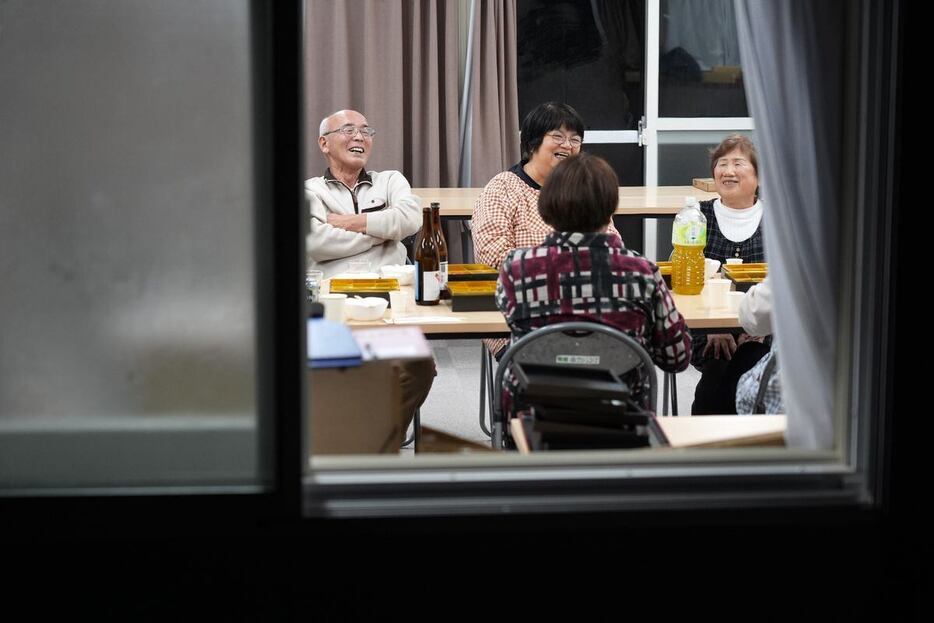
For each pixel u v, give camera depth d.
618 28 7.05
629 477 2.14
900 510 2.11
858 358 2.13
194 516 2.04
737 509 2.10
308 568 2.07
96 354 2.06
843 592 2.14
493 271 4.02
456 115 6.62
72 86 2.01
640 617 2.12
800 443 2.25
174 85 2.00
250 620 2.08
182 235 2.03
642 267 3.05
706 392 4.02
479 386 5.56
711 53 7.06
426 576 2.09
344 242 4.48
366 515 2.06
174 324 2.05
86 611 2.06
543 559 2.10
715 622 2.13
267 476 2.07
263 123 2.00
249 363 2.05
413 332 2.70
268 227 2.03
